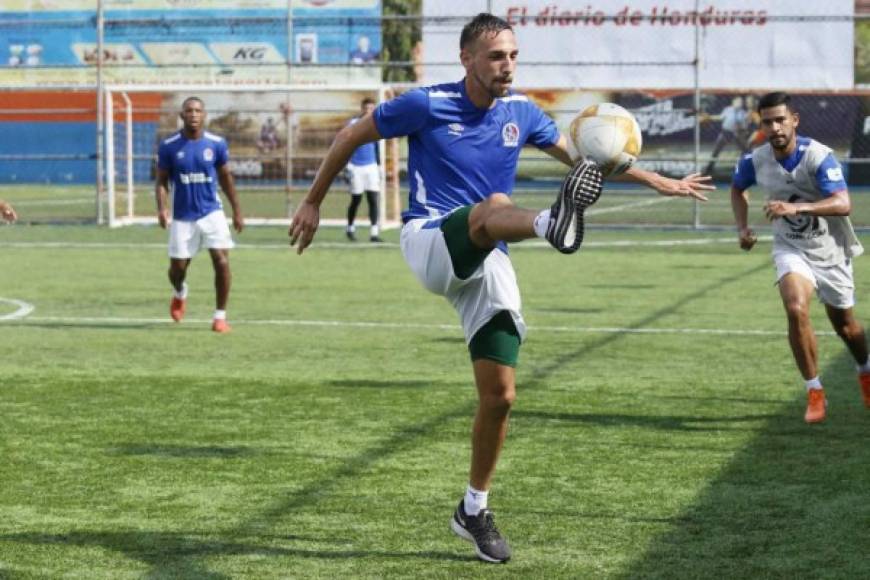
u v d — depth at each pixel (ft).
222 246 50.98
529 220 20.24
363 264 77.46
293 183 129.90
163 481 27.43
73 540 23.16
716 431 32.30
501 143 23.07
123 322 53.78
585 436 31.76
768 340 48.06
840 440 31.07
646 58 108.37
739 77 108.99
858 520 24.04
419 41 116.78
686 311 56.34
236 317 55.21
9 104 148.05
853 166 130.52
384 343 47.67
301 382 39.47
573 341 47.93
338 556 22.20
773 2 107.65
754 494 26.07
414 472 28.19
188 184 50.98
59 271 73.61
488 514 22.06
